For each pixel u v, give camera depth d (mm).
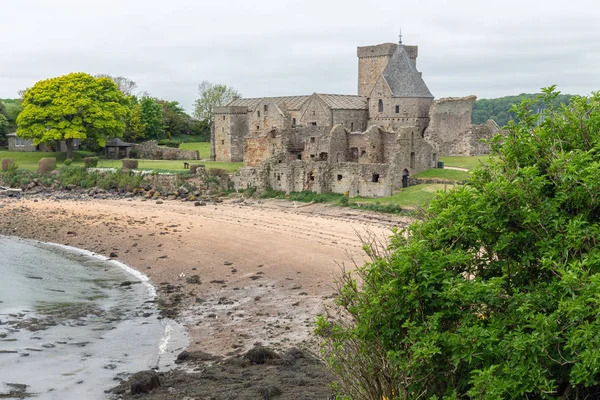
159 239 64188
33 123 119938
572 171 16594
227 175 95688
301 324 38312
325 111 107562
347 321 29422
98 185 102062
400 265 17406
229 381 29188
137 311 42375
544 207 16984
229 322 39500
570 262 16328
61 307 43219
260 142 99438
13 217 78312
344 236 62688
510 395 14914
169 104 183875
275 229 67312
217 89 186625
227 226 69750
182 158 128125
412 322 16656
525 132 19594
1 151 135250
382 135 92312
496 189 17359
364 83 125688
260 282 48594
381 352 17484
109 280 50781
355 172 82625
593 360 13398
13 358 33344
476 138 107562
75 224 73250
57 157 125812
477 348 15891
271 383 28297
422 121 109750
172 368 32000
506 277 17609
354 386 17906
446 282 16484
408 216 69812
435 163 91062
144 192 96875
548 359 14938
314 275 49594
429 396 17250
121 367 32281
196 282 49406
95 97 123688
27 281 49938
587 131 18844
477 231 17578
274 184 90750
